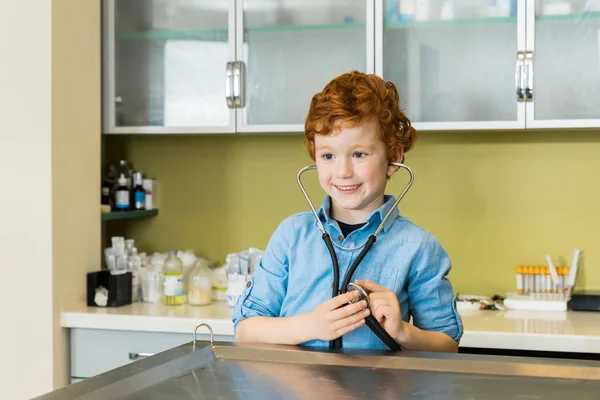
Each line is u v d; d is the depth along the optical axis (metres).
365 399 0.84
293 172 2.98
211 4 2.75
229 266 2.64
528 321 2.35
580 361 0.98
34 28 2.43
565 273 2.69
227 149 3.04
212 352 1.07
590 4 2.47
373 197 1.32
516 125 2.50
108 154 3.13
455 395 0.85
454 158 2.84
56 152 2.45
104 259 3.10
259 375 0.95
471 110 2.55
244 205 3.03
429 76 2.58
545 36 2.50
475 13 2.55
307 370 0.97
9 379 2.46
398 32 2.60
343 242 1.35
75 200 2.54
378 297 1.19
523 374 0.95
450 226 2.84
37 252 2.43
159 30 2.79
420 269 1.36
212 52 2.75
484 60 2.54
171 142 3.08
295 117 2.68
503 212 2.81
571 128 2.54
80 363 2.45
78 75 2.57
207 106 2.75
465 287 2.84
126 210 2.92
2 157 2.45
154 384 0.90
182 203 3.08
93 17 2.66
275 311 1.42
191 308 2.54
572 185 2.75
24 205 2.44
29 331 2.43
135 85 2.81
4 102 2.45
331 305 1.18
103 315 2.40
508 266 2.80
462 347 2.19
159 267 2.72
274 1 2.70
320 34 2.67
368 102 1.26
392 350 1.09
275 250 1.43
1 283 2.46
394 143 1.33
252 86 2.72
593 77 2.46
